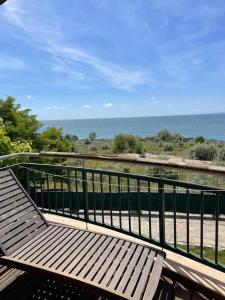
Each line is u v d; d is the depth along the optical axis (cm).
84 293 234
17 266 221
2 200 284
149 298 188
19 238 254
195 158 1842
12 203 288
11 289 238
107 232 323
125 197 558
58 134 1489
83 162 337
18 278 252
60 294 233
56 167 359
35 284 244
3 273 259
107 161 309
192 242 474
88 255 234
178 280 247
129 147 3316
